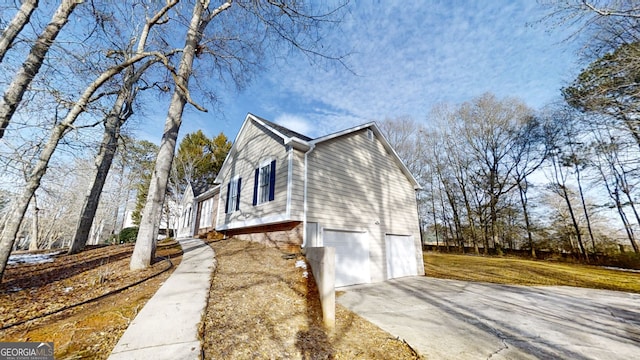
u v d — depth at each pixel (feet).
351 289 26.25
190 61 25.59
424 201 91.97
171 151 23.18
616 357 12.29
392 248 35.53
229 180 42.27
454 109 81.05
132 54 21.70
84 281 17.10
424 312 18.75
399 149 88.02
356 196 32.19
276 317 13.91
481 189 76.59
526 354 12.37
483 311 19.60
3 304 12.78
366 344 12.72
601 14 19.75
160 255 25.45
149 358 8.57
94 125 24.59
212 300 14.32
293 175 25.99
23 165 20.10
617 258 53.93
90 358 8.36
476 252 74.13
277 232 28.50
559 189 65.72
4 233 15.40
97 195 31.60
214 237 42.83
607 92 23.95
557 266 48.65
